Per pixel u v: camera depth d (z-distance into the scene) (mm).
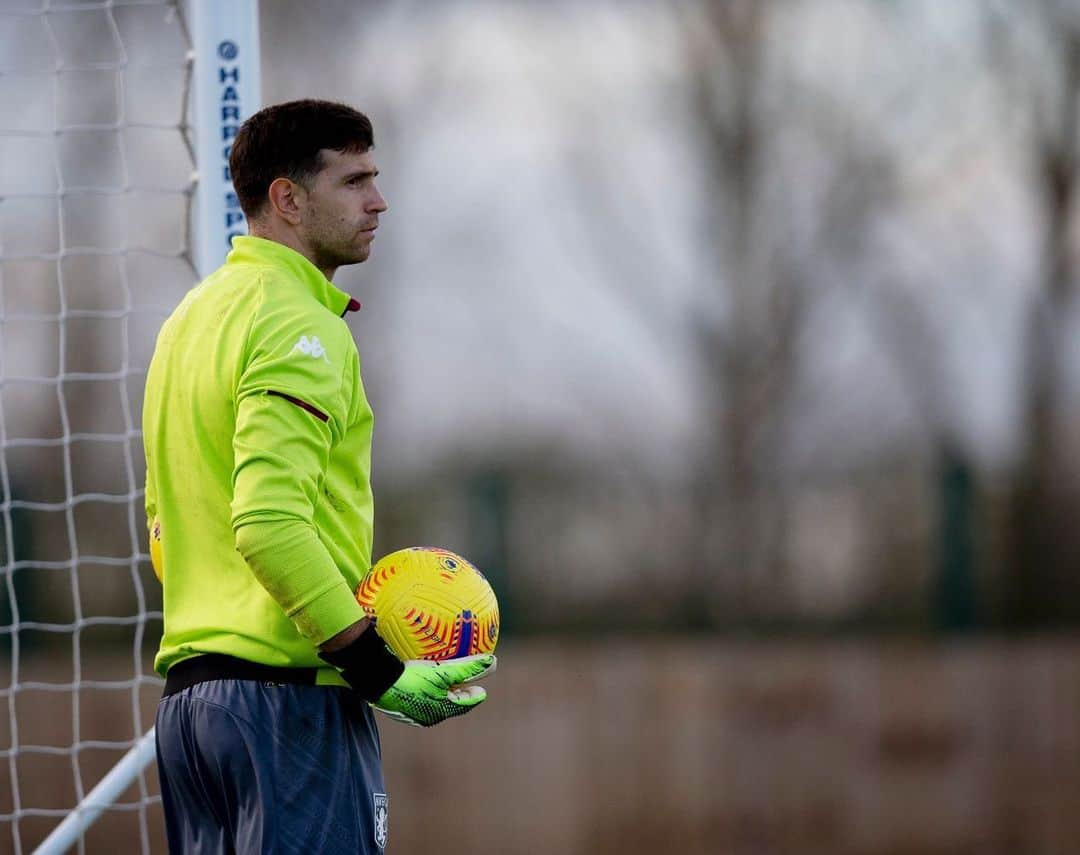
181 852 11656
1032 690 39875
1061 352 61469
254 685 11094
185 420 11367
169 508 11562
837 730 39750
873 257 63375
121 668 34438
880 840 39375
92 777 30500
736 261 63562
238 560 11281
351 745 11320
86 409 42750
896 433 61875
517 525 52406
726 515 54906
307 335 10883
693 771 39344
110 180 39781
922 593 51969
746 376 62656
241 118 15148
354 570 11414
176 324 11727
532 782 38875
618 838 38875
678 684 39688
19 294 41562
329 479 11305
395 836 38094
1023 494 55844
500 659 39562
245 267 11562
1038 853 39312
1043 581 54344
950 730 39812
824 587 54062
